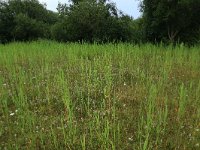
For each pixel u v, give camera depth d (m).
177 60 16.41
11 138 7.75
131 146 7.23
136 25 34.28
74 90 10.74
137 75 13.12
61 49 19.56
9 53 18.84
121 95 10.45
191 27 29.19
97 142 7.32
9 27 44.25
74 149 7.17
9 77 12.70
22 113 8.71
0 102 9.77
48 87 10.89
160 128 7.72
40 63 16.00
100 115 8.70
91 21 30.97
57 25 34.38
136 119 8.59
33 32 43.50
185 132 7.91
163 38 29.16
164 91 10.94
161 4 27.50
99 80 11.93
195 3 27.23
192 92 10.56
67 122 8.19
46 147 7.32
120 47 18.27
